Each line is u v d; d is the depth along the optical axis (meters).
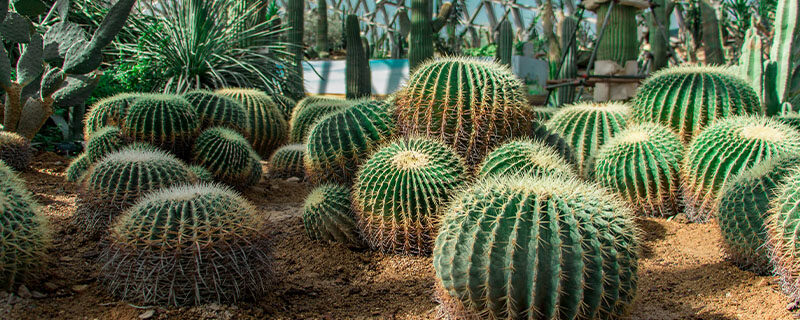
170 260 2.70
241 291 2.87
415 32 10.97
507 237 2.32
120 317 2.62
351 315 2.89
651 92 5.20
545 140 4.63
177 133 5.20
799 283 2.86
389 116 4.27
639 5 10.34
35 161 5.83
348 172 4.26
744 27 14.92
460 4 20.48
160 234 2.70
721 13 15.95
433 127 3.96
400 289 3.25
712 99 4.92
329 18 26.58
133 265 2.72
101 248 3.46
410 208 3.56
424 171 3.55
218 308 2.75
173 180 3.80
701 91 4.95
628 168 4.54
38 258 2.85
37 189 4.78
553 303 2.26
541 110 7.42
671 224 4.41
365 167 3.77
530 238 2.29
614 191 4.61
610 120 5.19
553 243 2.27
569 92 11.27
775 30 6.09
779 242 2.96
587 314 2.29
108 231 2.94
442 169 3.59
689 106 4.98
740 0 15.02
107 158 3.85
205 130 5.57
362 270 3.55
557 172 3.59
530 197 2.38
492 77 3.99
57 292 2.85
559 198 2.37
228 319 2.68
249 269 2.86
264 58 10.09
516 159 3.69
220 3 9.62
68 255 3.38
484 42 24.78
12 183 2.95
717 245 3.86
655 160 4.49
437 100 3.93
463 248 2.39
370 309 2.97
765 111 6.03
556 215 2.29
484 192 2.49
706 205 4.29
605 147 4.73
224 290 2.81
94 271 3.17
